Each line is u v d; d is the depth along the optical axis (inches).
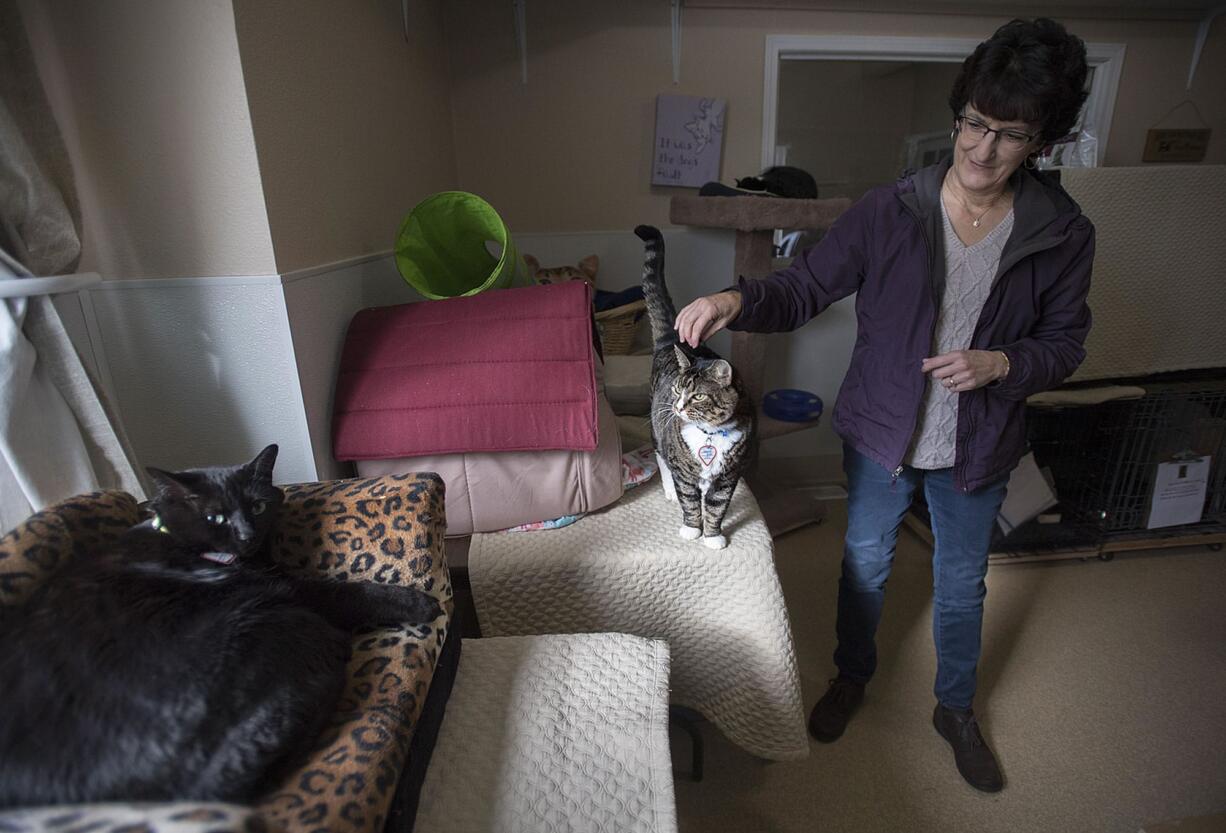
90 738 20.8
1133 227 68.0
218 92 38.8
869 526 49.4
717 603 47.5
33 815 16.0
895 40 95.7
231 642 23.9
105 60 37.9
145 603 24.0
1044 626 67.7
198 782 21.7
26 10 36.5
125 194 40.1
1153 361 73.4
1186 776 49.9
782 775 51.1
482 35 91.6
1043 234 39.2
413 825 26.5
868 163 133.8
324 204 50.5
